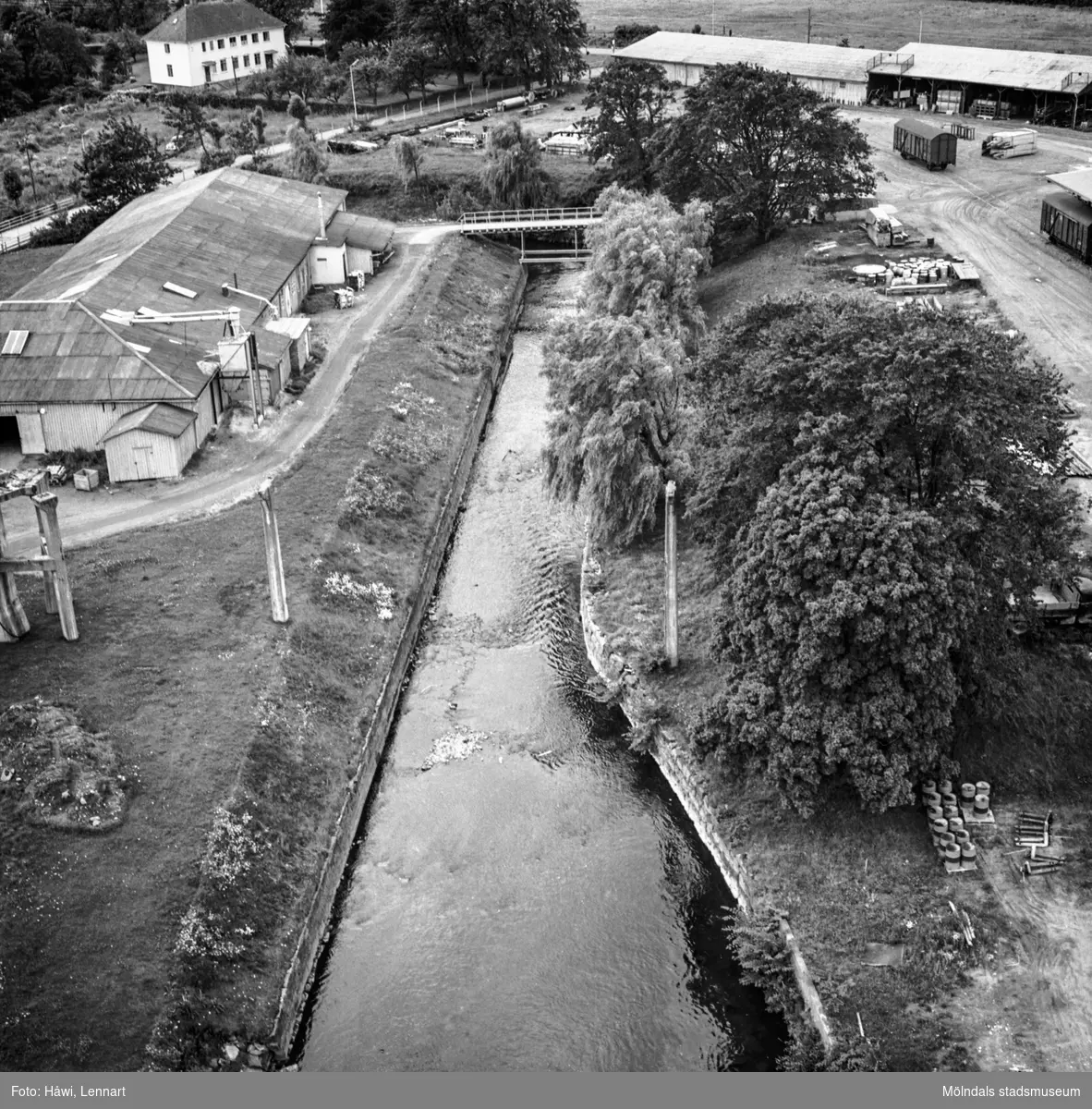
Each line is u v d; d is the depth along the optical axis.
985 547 62.34
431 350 117.81
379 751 71.62
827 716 60.28
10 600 70.50
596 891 62.28
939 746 61.19
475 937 59.75
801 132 135.25
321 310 127.38
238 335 100.38
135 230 125.56
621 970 57.81
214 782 62.22
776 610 61.41
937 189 152.50
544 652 80.62
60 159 179.12
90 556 79.94
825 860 59.78
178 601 75.81
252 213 133.88
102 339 96.44
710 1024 55.06
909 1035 51.03
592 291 109.00
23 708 65.06
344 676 73.31
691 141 140.38
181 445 90.75
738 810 63.56
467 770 70.62
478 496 99.62
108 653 70.69
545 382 121.88
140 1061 50.00
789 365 65.12
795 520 61.03
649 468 83.50
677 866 63.69
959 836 59.84
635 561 85.69
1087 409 94.31
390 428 100.06
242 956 55.22
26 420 92.75
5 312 98.94
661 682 73.75
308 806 63.91
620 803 68.12
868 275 124.31
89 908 55.38
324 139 188.75
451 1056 53.59
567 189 165.62
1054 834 60.56
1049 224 131.62
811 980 53.81
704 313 114.00
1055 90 173.75
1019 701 65.38
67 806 59.75
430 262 141.50
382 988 57.12
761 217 141.38
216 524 84.50
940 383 61.62
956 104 186.88
